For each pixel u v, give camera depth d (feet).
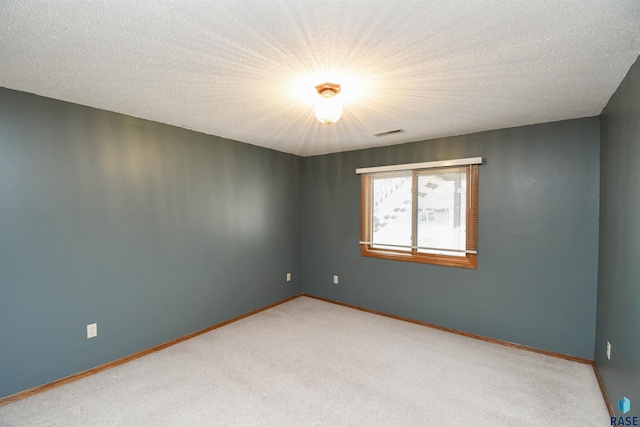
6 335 6.70
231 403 6.67
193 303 10.41
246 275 12.30
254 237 12.63
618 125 6.35
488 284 10.02
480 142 10.08
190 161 10.23
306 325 11.25
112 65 5.56
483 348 9.40
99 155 8.08
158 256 9.43
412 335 10.35
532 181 9.23
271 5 3.87
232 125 9.61
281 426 5.98
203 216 10.68
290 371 8.00
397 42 4.74
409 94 6.86
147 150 9.09
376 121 8.97
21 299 6.88
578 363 8.45
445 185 10.85
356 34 4.53
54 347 7.36
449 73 5.80
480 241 10.13
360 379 7.63
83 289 7.84
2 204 6.63
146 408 6.48
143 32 4.48
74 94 7.01
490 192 9.92
